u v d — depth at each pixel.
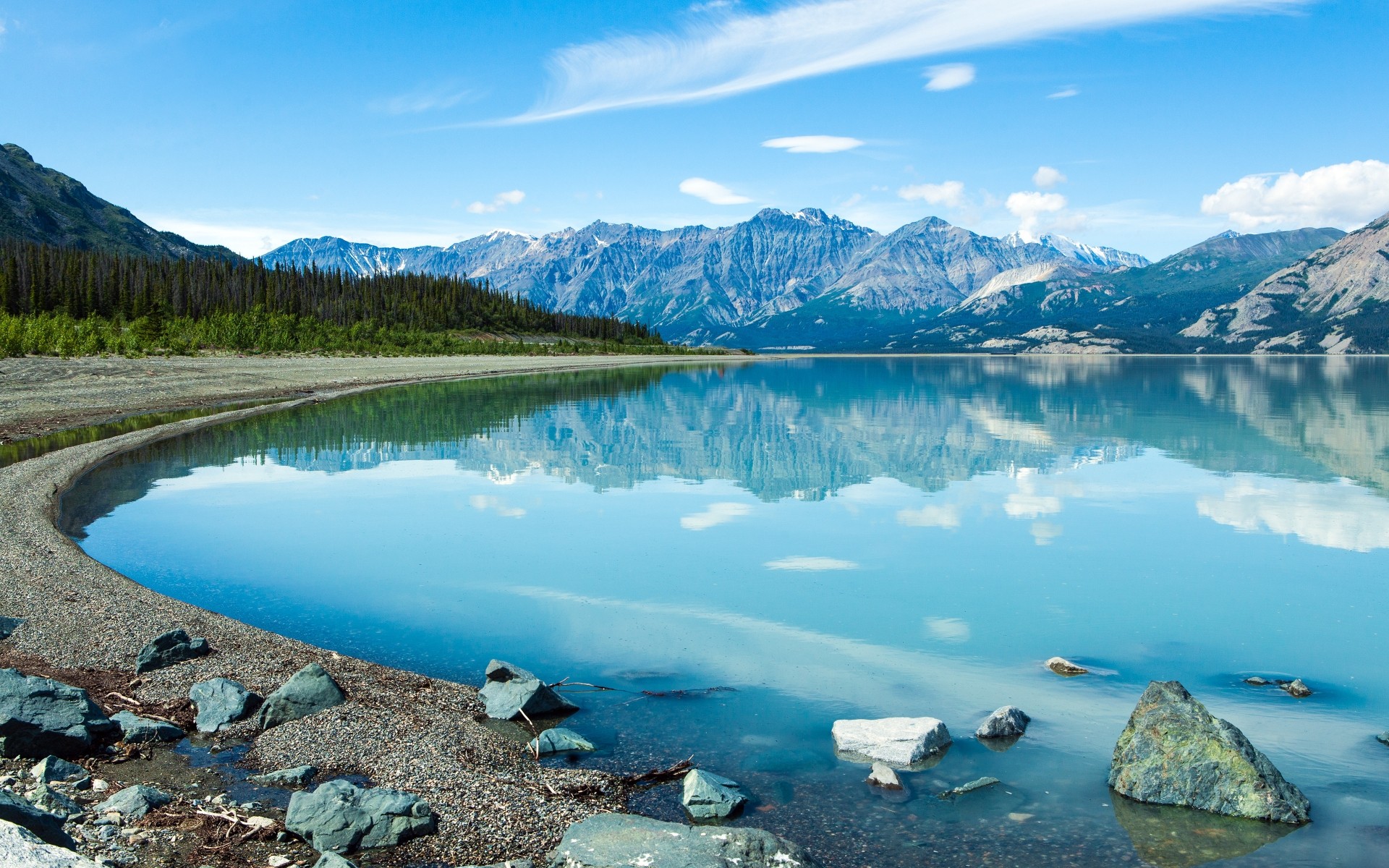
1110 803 8.52
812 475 31.08
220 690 10.12
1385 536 21.25
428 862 6.99
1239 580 17.22
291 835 7.27
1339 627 14.24
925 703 11.12
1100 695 11.39
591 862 6.79
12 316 106.81
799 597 15.97
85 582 14.93
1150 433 44.75
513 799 8.14
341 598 15.66
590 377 100.31
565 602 15.57
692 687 11.62
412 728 9.72
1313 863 7.45
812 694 11.41
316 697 10.11
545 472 31.28
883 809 8.36
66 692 9.13
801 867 6.91
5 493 23.06
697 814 8.07
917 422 50.50
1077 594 16.27
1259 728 10.29
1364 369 165.00
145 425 41.12
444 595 16.02
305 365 87.56
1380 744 9.80
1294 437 43.03
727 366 159.75
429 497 26.23
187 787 8.20
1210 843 7.76
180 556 18.62
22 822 6.11
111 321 125.56
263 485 27.75
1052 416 55.34
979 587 16.73
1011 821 8.15
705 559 18.91
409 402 58.78
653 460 34.62
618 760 9.38
